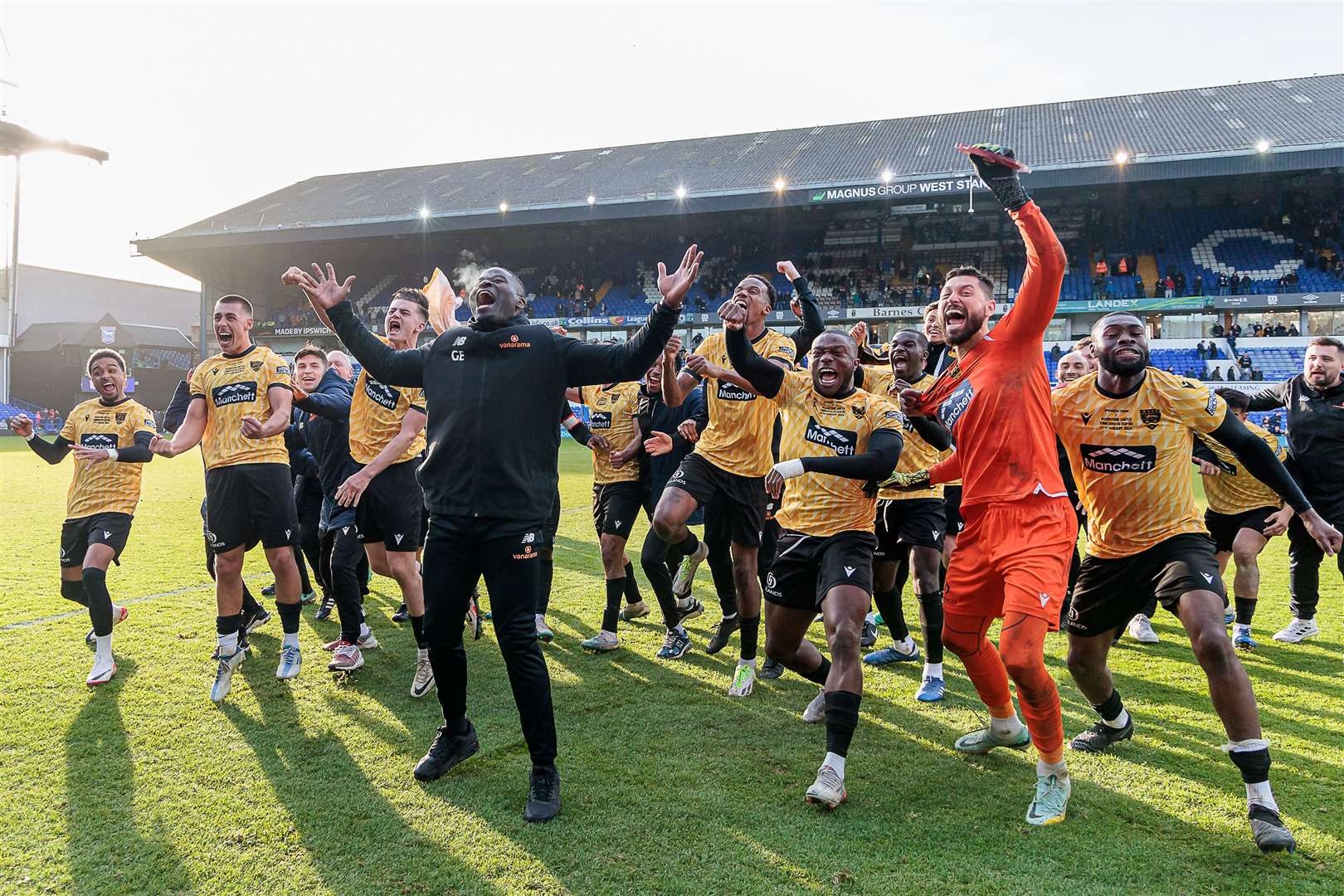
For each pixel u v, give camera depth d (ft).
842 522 12.53
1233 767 12.14
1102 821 10.46
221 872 9.16
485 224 111.04
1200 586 10.67
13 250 135.95
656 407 20.89
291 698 14.74
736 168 118.01
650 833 10.03
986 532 11.06
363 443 16.16
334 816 10.42
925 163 107.04
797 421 13.12
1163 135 100.58
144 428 16.88
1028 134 110.93
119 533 16.46
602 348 11.34
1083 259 107.65
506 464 11.00
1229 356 93.40
